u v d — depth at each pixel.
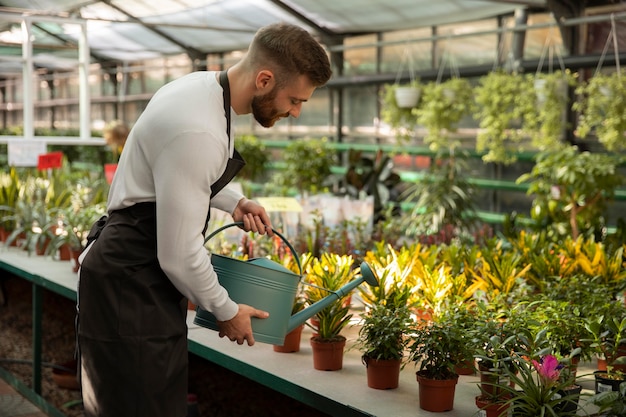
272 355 3.17
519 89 7.11
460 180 7.92
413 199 9.44
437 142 7.81
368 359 2.75
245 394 4.62
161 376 2.34
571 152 6.41
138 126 2.25
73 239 4.62
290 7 9.35
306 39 2.23
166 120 2.17
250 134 12.52
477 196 9.00
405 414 2.51
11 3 10.88
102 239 2.34
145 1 10.13
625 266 3.98
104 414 2.37
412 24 9.16
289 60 2.21
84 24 7.59
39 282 4.54
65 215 5.16
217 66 12.74
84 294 2.34
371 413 2.51
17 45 8.52
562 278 3.64
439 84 8.04
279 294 2.46
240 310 2.35
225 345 3.28
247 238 4.22
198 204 2.18
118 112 15.92
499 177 8.77
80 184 6.16
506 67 7.88
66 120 18.17
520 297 3.26
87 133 7.50
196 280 2.20
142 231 2.30
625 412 2.22
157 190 2.17
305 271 3.43
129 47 13.51
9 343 5.90
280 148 11.88
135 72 15.02
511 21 8.23
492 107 7.17
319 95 11.06
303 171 9.22
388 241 4.92
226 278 2.46
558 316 2.84
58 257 5.16
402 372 2.97
